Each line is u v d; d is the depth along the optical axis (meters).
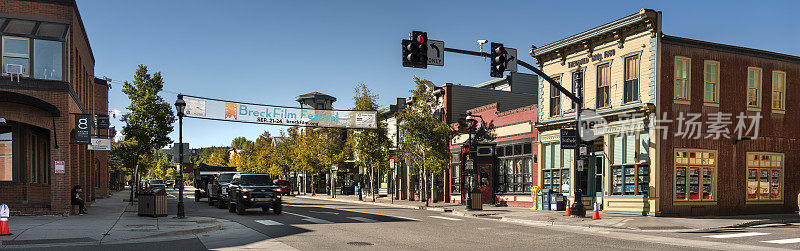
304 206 30.64
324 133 46.91
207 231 16.91
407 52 16.55
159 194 21.52
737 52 24.25
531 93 41.81
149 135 38.97
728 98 23.84
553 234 15.93
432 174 36.50
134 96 39.03
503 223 19.83
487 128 32.94
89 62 30.27
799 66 26.16
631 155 23.09
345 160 45.91
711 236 15.40
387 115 45.06
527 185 29.19
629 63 23.36
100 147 25.78
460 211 25.84
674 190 22.23
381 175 46.88
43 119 21.23
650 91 22.14
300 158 51.53
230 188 25.28
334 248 12.70
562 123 26.14
